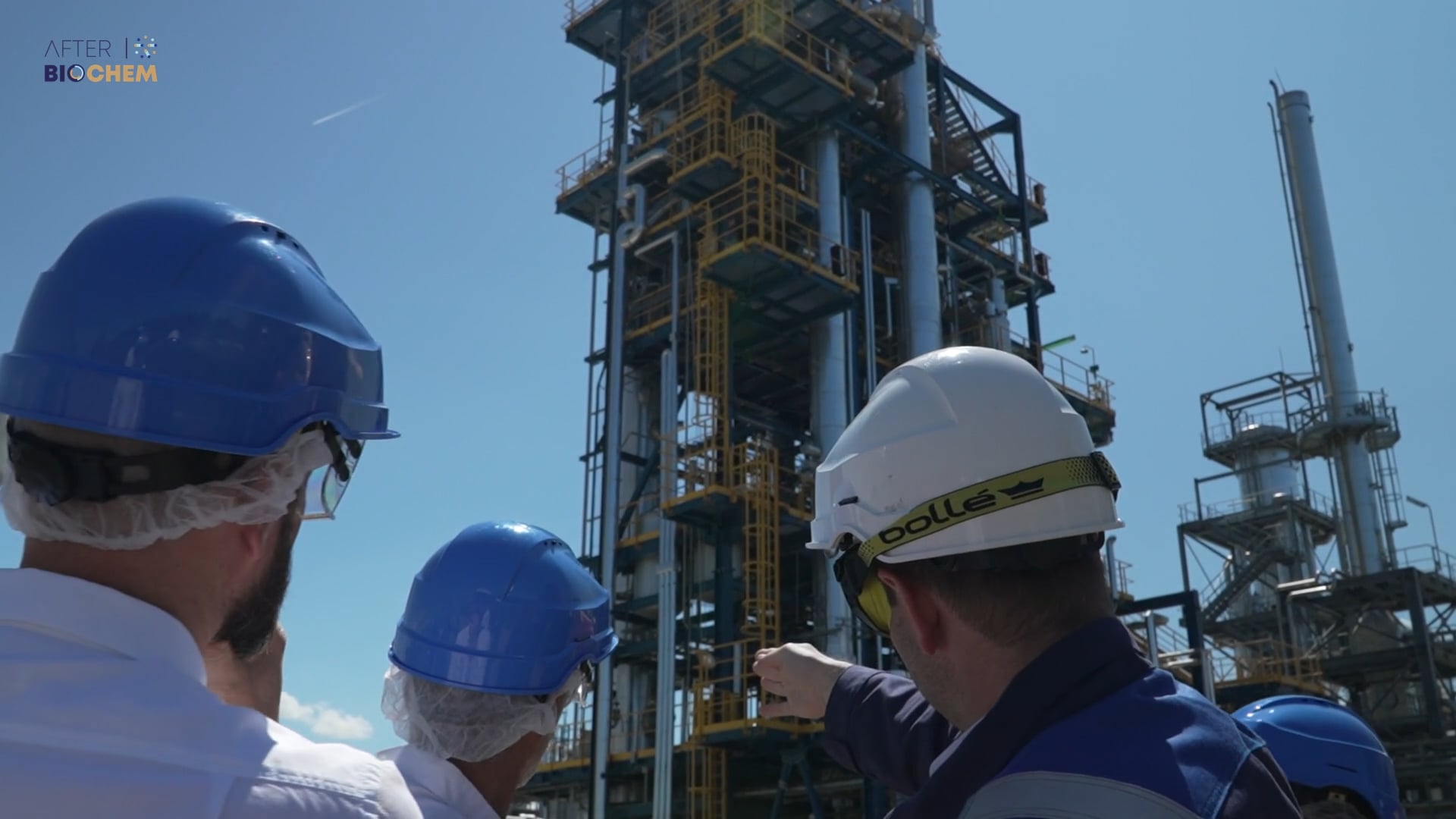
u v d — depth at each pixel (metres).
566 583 3.89
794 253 31.69
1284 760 3.37
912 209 35.66
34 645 1.68
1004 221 42.25
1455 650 34.69
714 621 31.44
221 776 1.69
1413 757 30.89
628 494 33.44
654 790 28.73
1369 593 34.66
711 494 28.53
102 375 1.85
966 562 2.21
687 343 31.72
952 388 2.37
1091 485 2.30
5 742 1.57
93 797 1.57
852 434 2.53
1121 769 1.82
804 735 26.91
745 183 30.84
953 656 2.25
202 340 1.92
